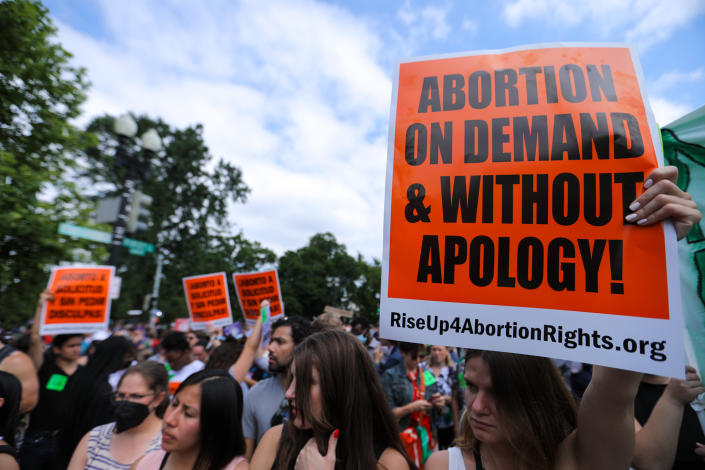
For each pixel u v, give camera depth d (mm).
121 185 32062
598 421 1200
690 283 1981
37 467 3219
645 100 1329
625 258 1214
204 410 1745
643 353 1140
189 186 36250
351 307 59219
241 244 46375
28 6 8664
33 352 4109
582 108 1365
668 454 1506
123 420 2094
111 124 34281
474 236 1373
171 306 31859
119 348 3246
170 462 1835
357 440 1521
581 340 1206
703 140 1980
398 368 3721
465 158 1443
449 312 1348
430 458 1503
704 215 1960
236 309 36531
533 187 1350
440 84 1546
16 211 8180
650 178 1226
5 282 8711
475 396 1321
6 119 9086
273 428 1772
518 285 1300
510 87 1462
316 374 1563
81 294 4445
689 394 1549
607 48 1412
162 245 34594
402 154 1520
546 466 1241
